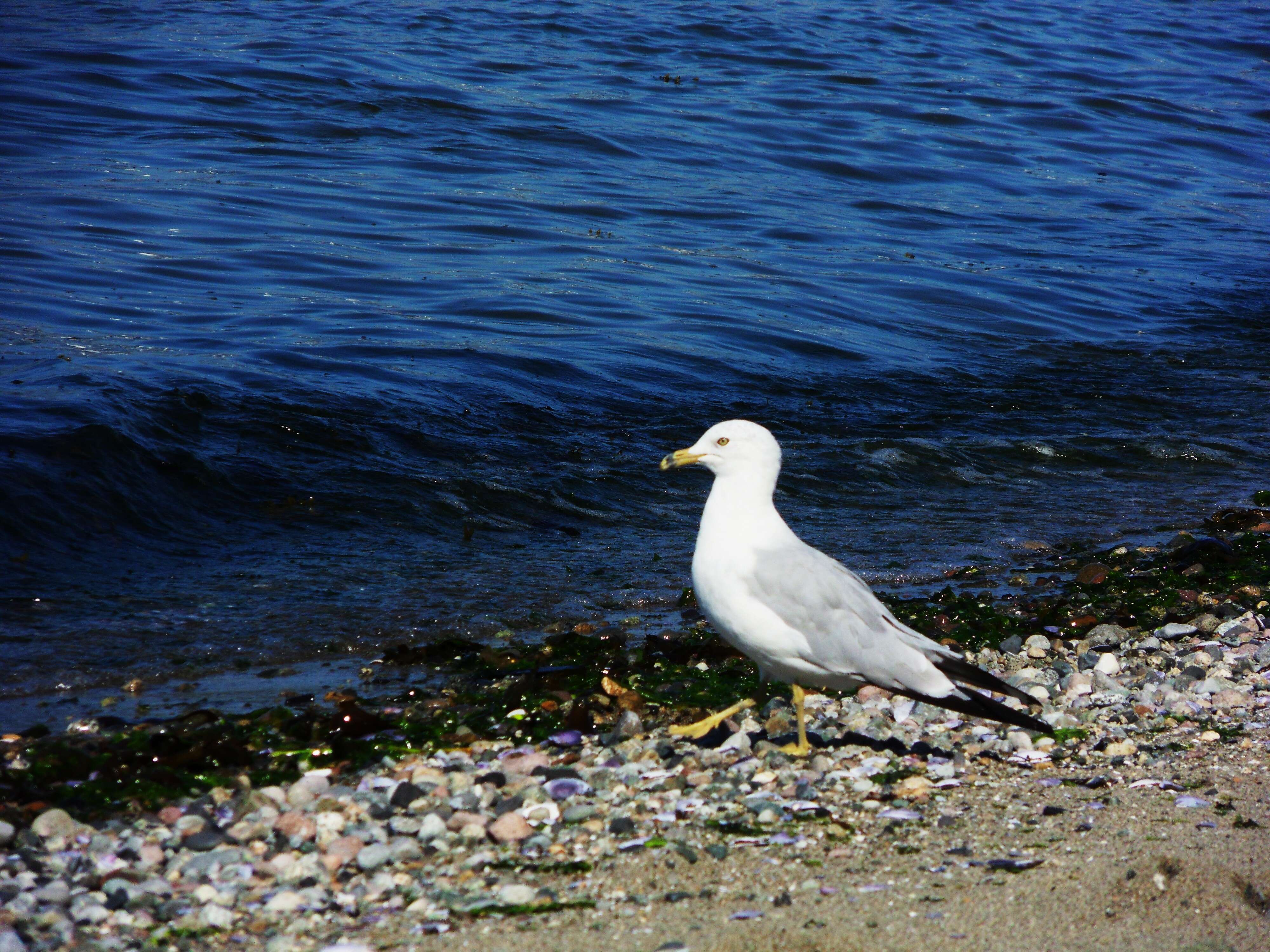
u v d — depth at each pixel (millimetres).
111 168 24828
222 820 7141
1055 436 18016
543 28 41875
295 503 13375
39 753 8031
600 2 46875
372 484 14008
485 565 12531
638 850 6824
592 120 32000
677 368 18766
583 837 6949
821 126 34094
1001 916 6172
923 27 47094
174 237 21469
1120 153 35594
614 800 7449
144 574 11594
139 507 12664
